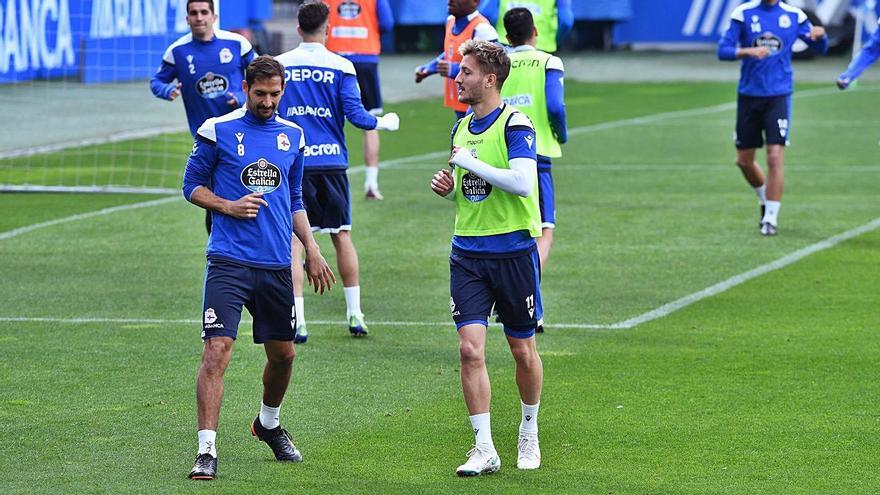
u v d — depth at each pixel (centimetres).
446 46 4150
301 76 3180
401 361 2973
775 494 2075
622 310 3453
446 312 3472
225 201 2192
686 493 2083
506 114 2212
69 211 5050
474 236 2216
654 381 2775
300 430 2450
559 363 2934
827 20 12194
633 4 13138
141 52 6581
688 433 2411
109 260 4144
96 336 3203
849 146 6794
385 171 6050
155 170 6069
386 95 9425
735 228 4619
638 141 7081
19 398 2656
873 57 4538
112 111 7981
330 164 3191
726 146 6862
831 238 4419
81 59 6675
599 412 2555
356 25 5159
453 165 2212
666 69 11338
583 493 2089
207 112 3550
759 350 3020
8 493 2073
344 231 3219
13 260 4147
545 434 2422
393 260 4131
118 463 2238
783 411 2542
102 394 2691
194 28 3478
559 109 3403
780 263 4016
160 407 2595
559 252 4231
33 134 7031
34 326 3306
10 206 5159
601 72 11150
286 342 2230
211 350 2158
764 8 4456
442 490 2103
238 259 2189
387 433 2431
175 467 2217
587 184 5656
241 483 2133
